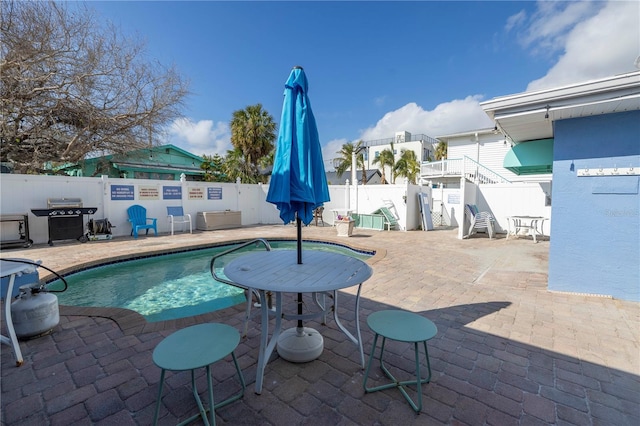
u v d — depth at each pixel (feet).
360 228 39.55
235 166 60.18
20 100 28.84
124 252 22.02
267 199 7.48
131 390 6.71
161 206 34.19
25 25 26.61
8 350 8.38
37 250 23.03
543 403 6.38
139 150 39.73
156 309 14.34
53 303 9.41
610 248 12.57
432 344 8.95
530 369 7.65
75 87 31.04
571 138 12.88
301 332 8.43
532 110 12.00
